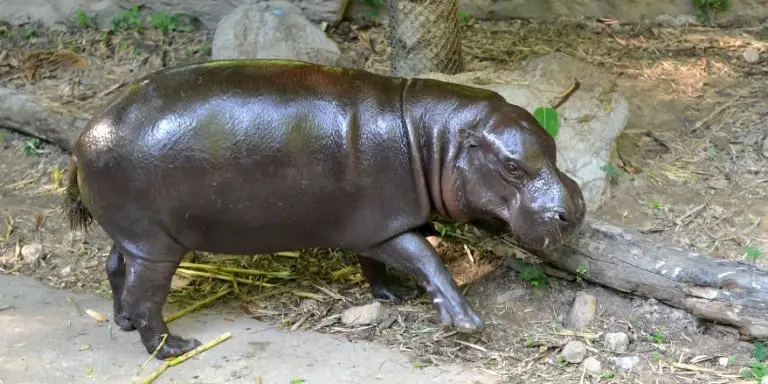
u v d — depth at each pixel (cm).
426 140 443
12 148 688
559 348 459
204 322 485
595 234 494
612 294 498
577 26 830
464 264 539
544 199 423
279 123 425
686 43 796
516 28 828
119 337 469
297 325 483
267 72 442
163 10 836
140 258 432
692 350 457
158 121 418
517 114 440
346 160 432
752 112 672
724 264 465
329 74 451
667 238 528
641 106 685
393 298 504
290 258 555
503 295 507
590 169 556
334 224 448
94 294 521
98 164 420
